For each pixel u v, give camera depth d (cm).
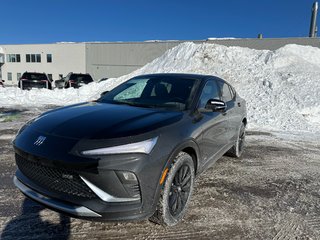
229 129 450
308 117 1002
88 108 338
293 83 1222
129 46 3953
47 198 255
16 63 4844
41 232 274
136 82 432
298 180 444
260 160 539
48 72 4619
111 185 236
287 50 1627
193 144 306
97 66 4250
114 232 279
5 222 287
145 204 248
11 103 1205
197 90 375
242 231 294
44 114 326
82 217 240
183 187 302
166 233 282
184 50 1642
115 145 238
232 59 1495
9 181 386
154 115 302
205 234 285
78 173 235
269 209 343
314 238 286
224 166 493
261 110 1021
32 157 253
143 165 241
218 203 352
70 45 4403
